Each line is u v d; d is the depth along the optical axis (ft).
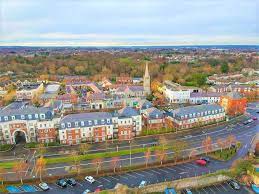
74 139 532.32
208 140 505.66
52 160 465.06
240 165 443.73
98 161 435.12
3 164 455.63
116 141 545.44
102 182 406.62
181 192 395.55
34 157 479.41
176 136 570.05
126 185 394.11
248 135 583.99
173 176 419.33
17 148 516.73
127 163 455.22
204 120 636.48
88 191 380.58
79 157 473.26
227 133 593.01
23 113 542.16
